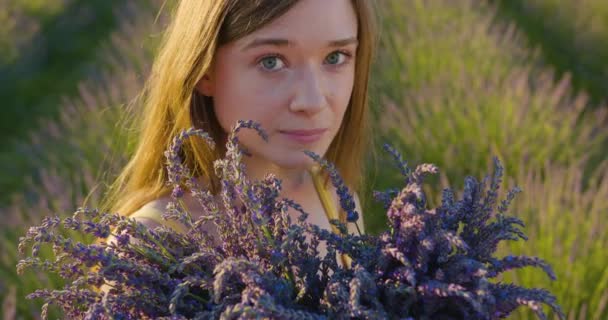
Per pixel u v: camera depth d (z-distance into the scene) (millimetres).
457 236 834
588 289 2877
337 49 1158
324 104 1146
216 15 1155
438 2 6059
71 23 7285
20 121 5691
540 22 7051
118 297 915
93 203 3229
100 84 5094
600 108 5020
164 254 994
